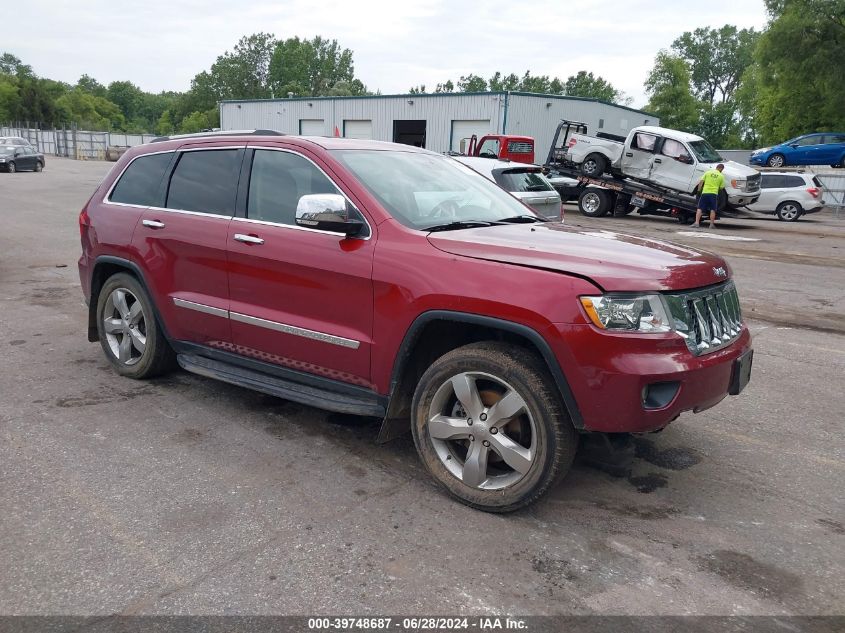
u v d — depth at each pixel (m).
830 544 3.26
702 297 3.34
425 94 36.44
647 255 3.41
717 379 3.31
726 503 3.63
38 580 2.83
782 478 3.95
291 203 4.16
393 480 3.79
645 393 3.11
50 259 11.01
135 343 5.21
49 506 3.41
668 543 3.22
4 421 4.46
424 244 3.57
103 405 4.80
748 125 91.38
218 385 5.28
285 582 2.85
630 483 3.84
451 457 3.59
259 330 4.23
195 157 4.81
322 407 3.93
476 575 2.93
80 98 143.38
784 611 2.75
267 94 113.75
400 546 3.13
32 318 7.22
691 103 75.88
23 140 34.75
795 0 42.75
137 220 4.96
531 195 9.76
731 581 2.94
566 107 35.84
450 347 3.84
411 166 4.44
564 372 3.11
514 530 3.30
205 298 4.55
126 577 2.86
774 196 23.02
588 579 2.92
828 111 45.50
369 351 3.72
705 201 19.34
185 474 3.79
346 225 3.71
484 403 3.47
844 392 5.50
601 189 22.27
